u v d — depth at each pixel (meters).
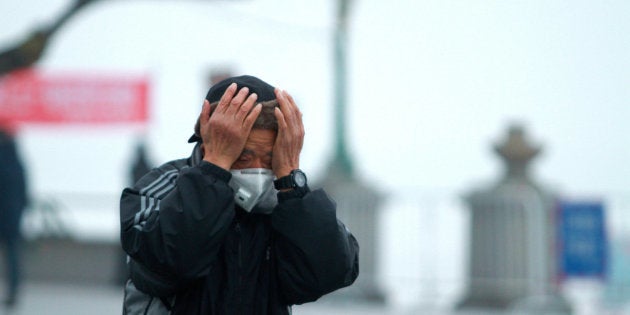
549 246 36.19
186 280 8.84
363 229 38.66
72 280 45.16
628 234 35.00
